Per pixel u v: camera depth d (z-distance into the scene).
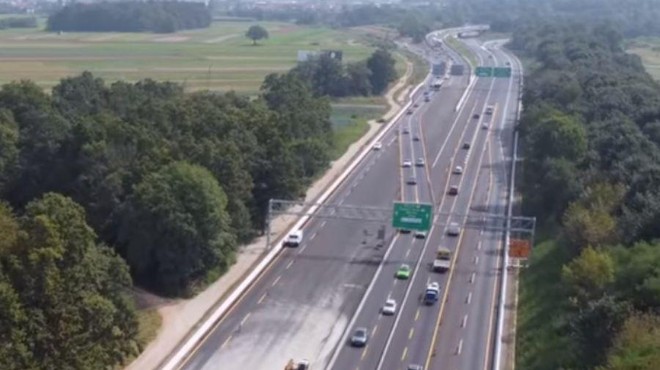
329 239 146.00
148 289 121.56
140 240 121.38
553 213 150.12
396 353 106.25
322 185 176.50
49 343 84.38
